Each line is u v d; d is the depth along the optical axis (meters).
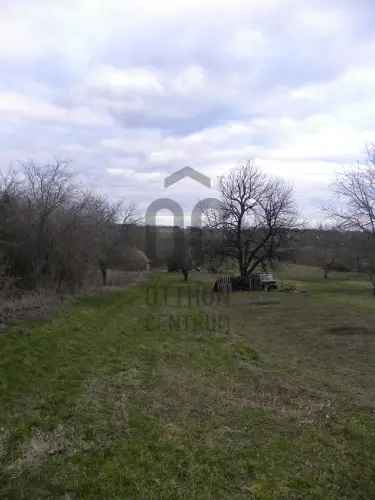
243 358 9.29
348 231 23.86
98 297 18.42
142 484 3.76
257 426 5.21
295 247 34.75
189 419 5.33
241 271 34.44
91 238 19.28
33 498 3.50
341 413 5.77
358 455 4.49
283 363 9.05
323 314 17.22
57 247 16.06
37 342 8.45
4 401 5.44
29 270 15.00
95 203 22.94
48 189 15.86
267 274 33.91
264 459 4.33
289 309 19.44
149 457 4.26
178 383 6.87
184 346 10.02
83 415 5.22
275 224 33.56
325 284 40.91
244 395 6.47
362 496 3.71
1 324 9.44
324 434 5.02
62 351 8.16
